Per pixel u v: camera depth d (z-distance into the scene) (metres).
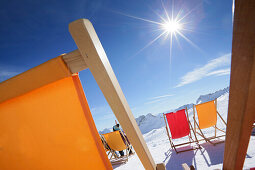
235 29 0.27
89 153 0.47
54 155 0.48
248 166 1.96
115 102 0.37
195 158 2.84
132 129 0.39
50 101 0.43
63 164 0.48
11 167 0.50
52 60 0.35
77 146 0.46
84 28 0.32
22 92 0.38
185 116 3.79
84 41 0.33
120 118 0.39
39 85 0.37
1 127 0.46
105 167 0.48
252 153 2.34
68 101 0.43
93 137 0.46
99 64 0.34
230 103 0.35
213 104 3.55
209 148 3.22
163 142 5.92
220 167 2.20
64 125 0.45
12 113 0.45
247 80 0.29
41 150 0.47
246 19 0.25
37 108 0.44
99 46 0.36
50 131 0.46
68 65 0.36
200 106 3.59
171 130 3.88
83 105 0.43
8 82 0.37
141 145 0.42
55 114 0.44
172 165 2.80
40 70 0.35
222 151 2.82
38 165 0.49
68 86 0.41
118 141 3.88
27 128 0.46
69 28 0.32
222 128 5.38
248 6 0.24
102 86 0.36
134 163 3.57
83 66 0.35
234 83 0.32
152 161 0.48
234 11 0.25
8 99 0.40
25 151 0.48
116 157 4.50
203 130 5.77
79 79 0.40
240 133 0.37
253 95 0.30
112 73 0.39
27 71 0.36
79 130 0.45
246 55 0.27
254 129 3.19
